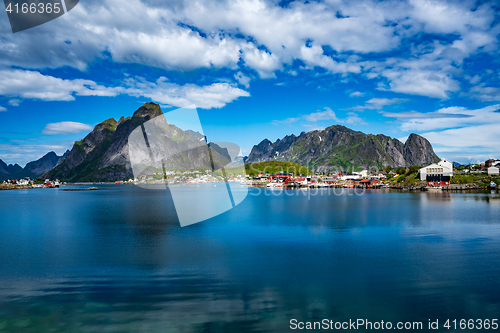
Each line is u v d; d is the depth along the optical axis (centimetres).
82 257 2942
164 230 4553
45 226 5153
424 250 3192
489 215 6134
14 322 1639
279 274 2389
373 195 13650
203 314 1714
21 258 2928
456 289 2066
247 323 1616
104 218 6050
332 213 6850
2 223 5600
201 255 2984
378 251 3164
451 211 6931
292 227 4800
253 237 3959
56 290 2077
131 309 1777
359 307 1808
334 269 2511
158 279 2281
